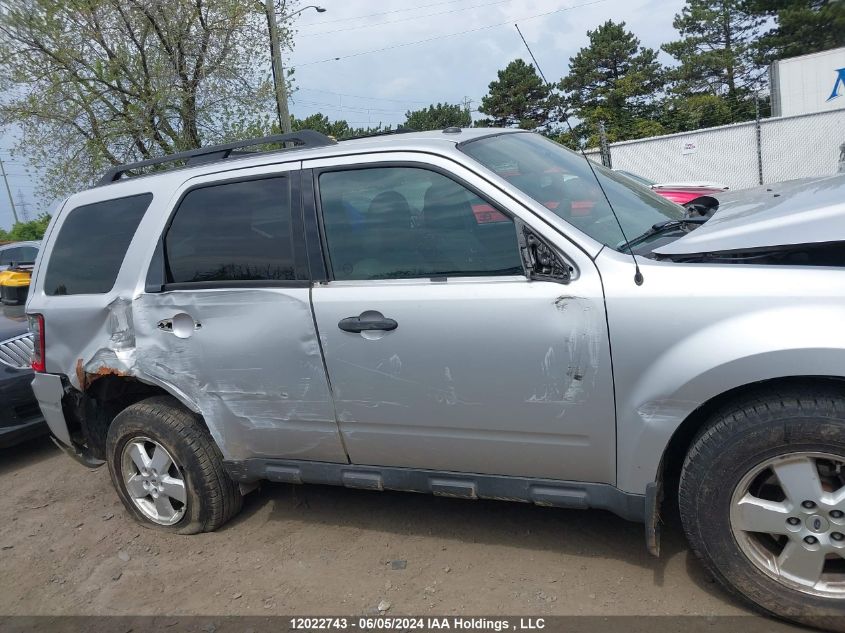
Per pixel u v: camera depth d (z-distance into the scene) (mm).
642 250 2799
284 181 3316
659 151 18594
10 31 13117
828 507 2393
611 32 32219
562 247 2717
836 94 17781
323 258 3172
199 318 3443
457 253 2930
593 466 2791
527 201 2818
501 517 3605
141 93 13625
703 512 2570
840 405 2332
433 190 3014
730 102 30094
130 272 3684
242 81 14625
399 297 2957
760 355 2367
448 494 3111
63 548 3928
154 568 3580
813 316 2340
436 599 3000
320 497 4113
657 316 2541
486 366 2818
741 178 17703
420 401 2982
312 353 3166
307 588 3221
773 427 2395
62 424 4121
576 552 3209
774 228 2516
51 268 4094
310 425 3291
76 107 13797
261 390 3342
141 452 3879
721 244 2568
